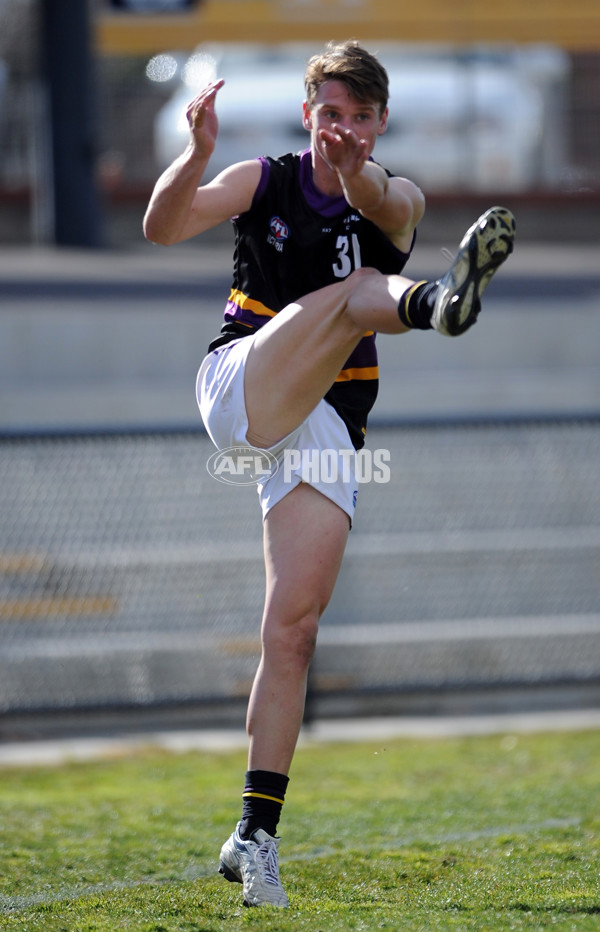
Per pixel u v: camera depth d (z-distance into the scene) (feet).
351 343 30.55
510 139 197.57
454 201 197.57
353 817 50.85
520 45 196.95
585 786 58.18
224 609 82.84
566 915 31.27
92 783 64.39
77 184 182.60
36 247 189.88
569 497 94.17
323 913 31.14
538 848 41.47
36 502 84.28
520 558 89.97
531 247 202.80
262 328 31.73
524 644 86.53
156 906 32.91
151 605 82.17
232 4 193.47
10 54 191.52
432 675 85.30
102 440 74.23
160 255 183.93
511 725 80.79
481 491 92.94
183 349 127.85
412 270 157.38
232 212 32.27
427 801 55.62
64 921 31.53
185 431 75.00
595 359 133.90
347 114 31.40
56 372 124.47
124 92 199.00
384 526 91.50
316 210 32.65
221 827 48.55
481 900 33.27
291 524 32.37
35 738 78.07
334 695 78.84
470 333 131.23
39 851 42.86
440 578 89.45
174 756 72.59
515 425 78.18
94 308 131.44
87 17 175.11
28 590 81.20
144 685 80.43
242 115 178.70
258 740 31.96
